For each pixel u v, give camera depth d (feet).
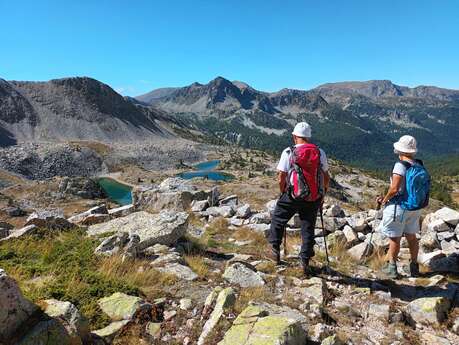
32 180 294.87
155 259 14.03
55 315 7.93
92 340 8.29
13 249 15.14
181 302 10.28
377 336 9.15
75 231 18.26
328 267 13.51
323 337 8.56
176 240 16.65
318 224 19.36
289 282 12.12
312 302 10.63
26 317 7.68
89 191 177.99
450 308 10.47
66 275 11.59
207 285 11.73
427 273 13.73
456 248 15.74
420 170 12.48
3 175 280.31
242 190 134.62
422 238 16.06
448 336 9.29
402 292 11.87
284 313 9.50
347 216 21.25
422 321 9.88
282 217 13.32
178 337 8.80
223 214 26.17
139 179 305.94
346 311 10.28
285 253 15.48
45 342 7.37
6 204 147.54
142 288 11.27
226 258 15.80
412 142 12.60
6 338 7.29
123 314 9.39
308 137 12.29
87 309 9.46
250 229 20.70
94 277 11.36
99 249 14.38
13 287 7.52
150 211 30.48
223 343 7.82
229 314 9.08
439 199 251.19
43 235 17.49
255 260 15.15
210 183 170.81
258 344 7.44
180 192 31.30
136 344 8.41
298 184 11.89
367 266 14.71
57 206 154.40
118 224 18.16
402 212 12.72
